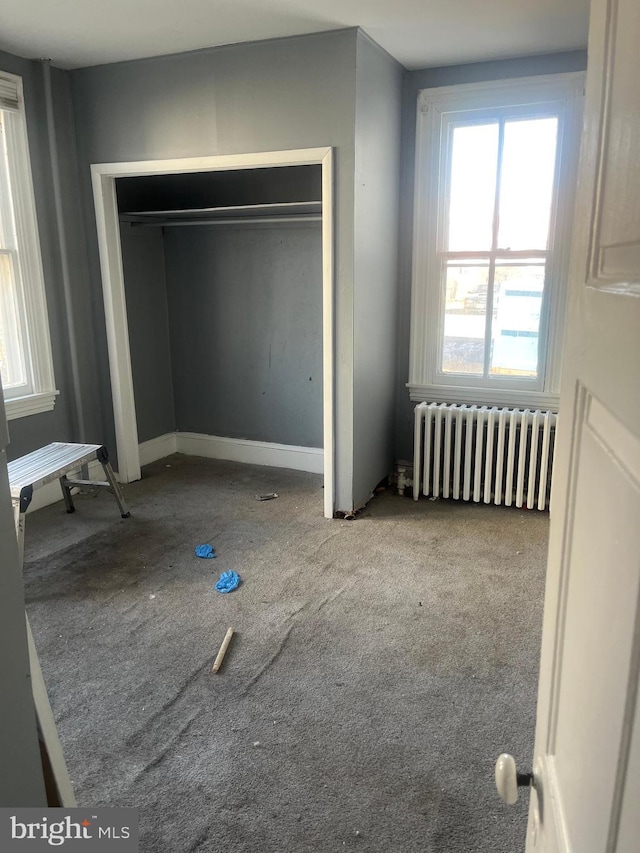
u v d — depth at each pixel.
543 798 0.87
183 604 2.77
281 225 4.25
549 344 3.68
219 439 4.84
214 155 3.49
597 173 0.70
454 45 3.27
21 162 3.54
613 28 0.65
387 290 3.80
